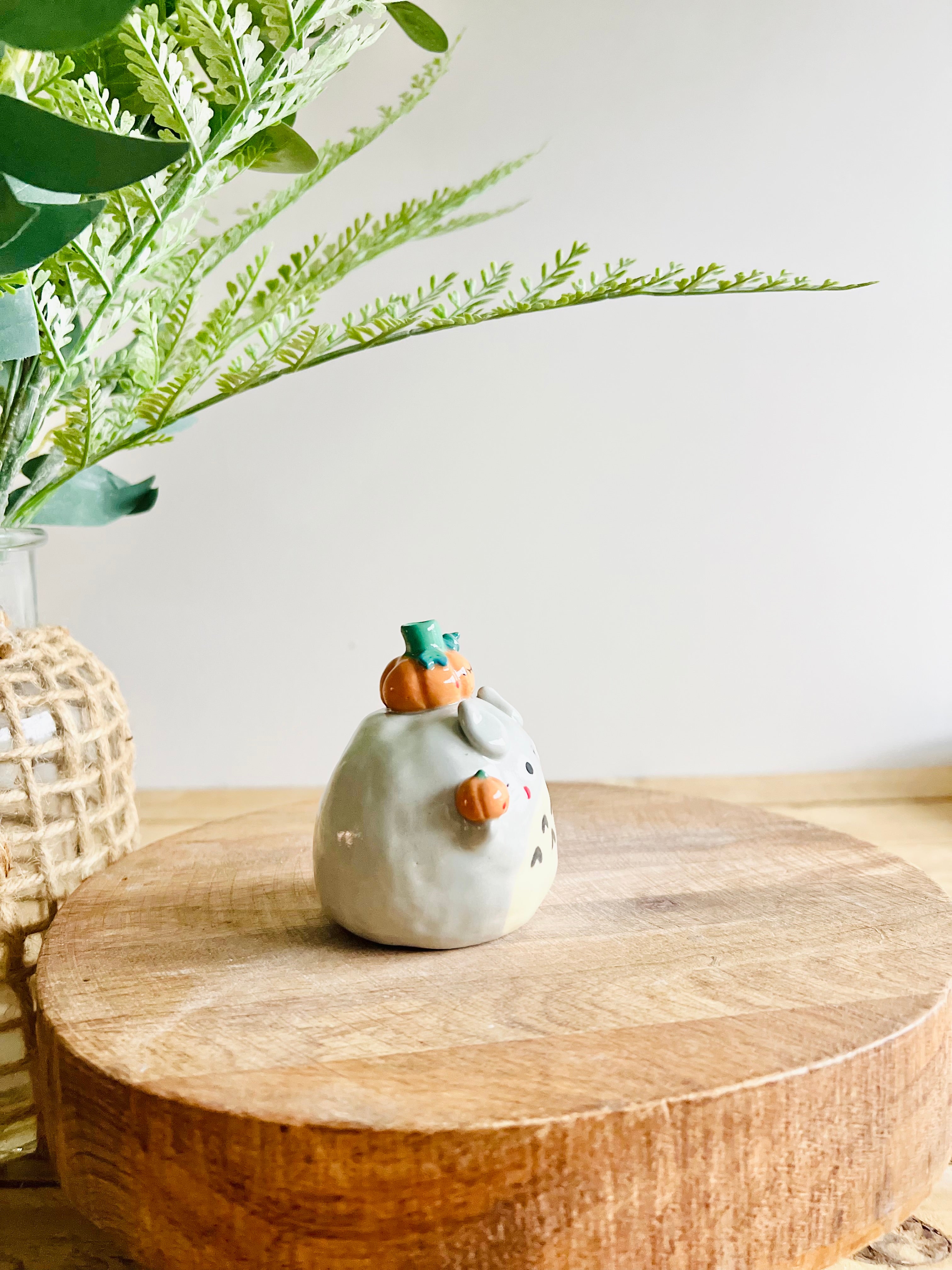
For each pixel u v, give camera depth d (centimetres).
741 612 59
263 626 58
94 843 37
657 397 56
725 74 53
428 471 56
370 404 56
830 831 39
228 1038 28
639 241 55
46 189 26
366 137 37
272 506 56
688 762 60
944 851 49
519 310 32
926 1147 28
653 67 53
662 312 55
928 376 56
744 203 54
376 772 32
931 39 53
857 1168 27
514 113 53
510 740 33
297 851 38
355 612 58
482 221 37
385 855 31
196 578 57
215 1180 26
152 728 58
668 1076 27
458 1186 26
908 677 60
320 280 35
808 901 34
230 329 34
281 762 59
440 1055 28
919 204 55
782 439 57
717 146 54
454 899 32
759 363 56
